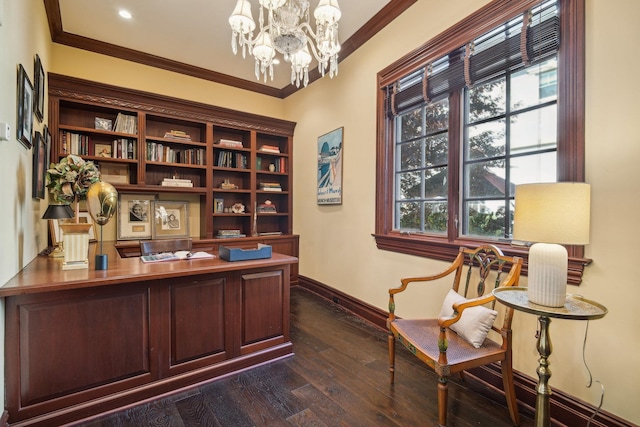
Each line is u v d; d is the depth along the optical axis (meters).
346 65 3.44
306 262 4.24
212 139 3.92
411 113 2.79
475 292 2.14
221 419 1.68
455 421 1.67
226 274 2.13
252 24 2.05
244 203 4.40
